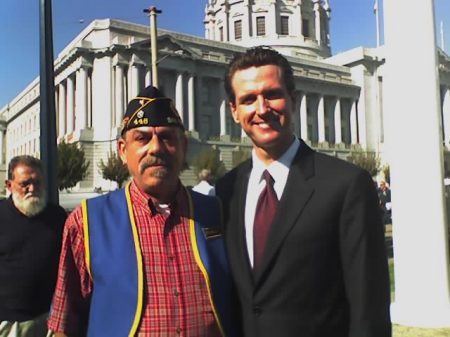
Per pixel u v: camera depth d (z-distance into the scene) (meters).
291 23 87.00
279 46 85.06
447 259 5.99
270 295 2.16
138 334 2.19
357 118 80.56
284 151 2.38
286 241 2.16
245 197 2.42
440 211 5.93
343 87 78.62
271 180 2.35
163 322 2.20
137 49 58.38
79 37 63.50
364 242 2.11
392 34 6.17
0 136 111.31
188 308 2.24
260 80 2.33
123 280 2.24
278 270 2.16
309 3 89.44
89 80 59.91
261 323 2.16
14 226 3.91
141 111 2.40
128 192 2.49
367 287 2.06
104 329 2.23
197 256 2.35
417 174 5.94
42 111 6.07
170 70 60.84
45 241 3.97
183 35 62.06
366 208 2.16
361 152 70.38
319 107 75.81
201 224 2.44
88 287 2.38
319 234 2.15
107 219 2.39
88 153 58.22
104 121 58.59
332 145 75.56
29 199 3.92
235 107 2.49
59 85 68.50
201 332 2.25
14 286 3.86
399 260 6.12
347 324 2.18
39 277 3.93
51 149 6.03
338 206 2.17
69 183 49.59
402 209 6.05
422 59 5.95
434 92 5.95
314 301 2.13
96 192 49.38
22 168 3.93
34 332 3.92
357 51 79.69
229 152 64.75
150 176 2.35
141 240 2.32
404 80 5.99
